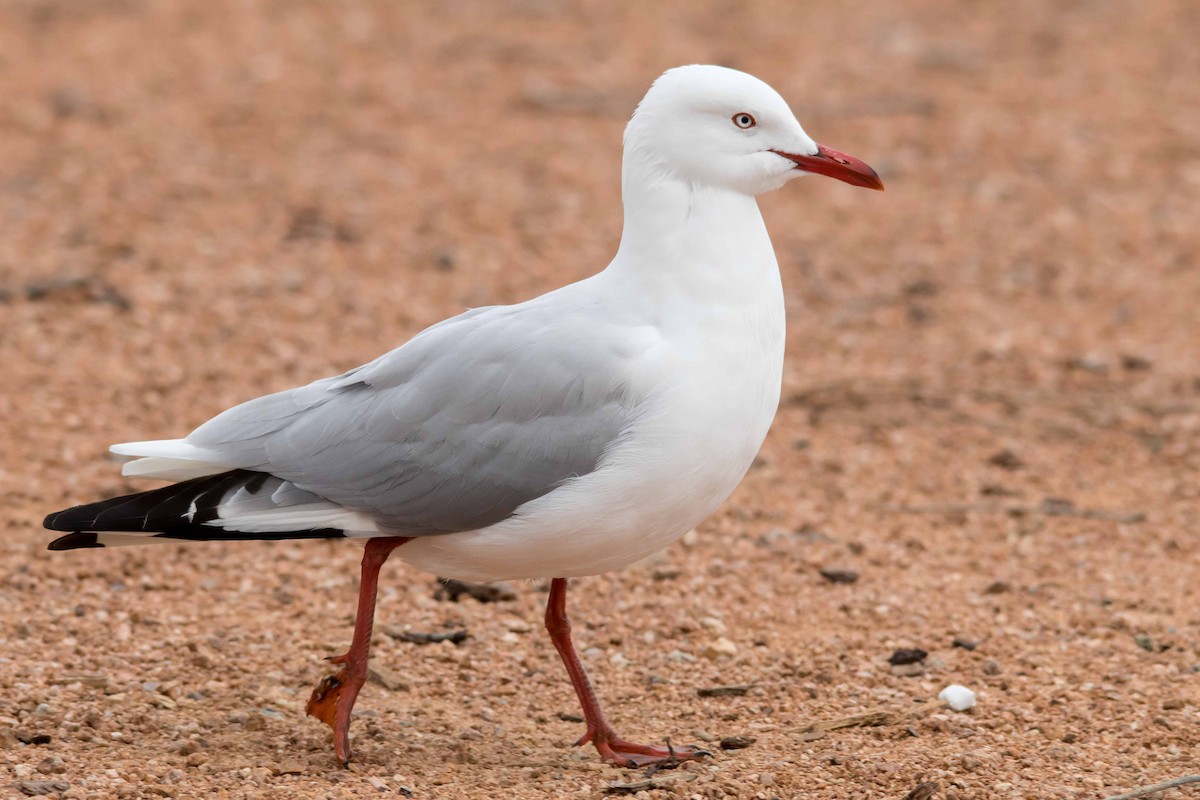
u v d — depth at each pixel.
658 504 8.10
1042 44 29.47
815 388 15.74
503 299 17.55
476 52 28.17
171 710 9.04
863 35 29.84
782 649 10.41
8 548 11.34
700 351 8.05
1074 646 10.41
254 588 11.11
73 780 7.91
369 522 8.23
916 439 14.55
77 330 15.99
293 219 19.88
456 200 20.89
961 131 24.31
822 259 19.50
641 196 8.39
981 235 20.33
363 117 24.33
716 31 30.02
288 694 9.40
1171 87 26.70
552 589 8.85
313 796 7.86
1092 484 13.57
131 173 21.17
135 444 8.52
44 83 25.06
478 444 8.09
